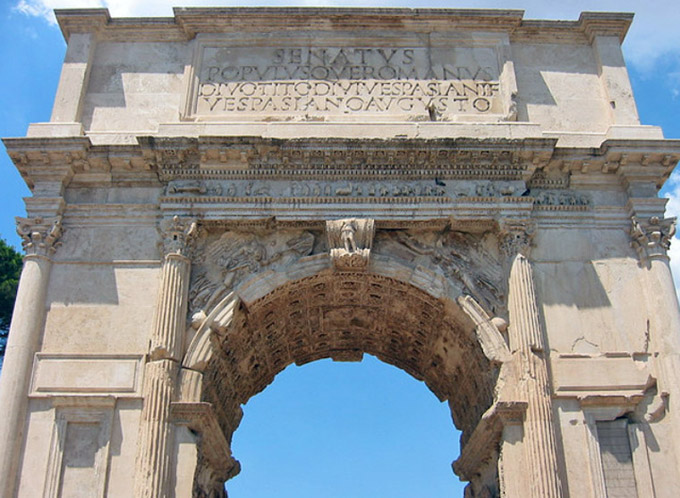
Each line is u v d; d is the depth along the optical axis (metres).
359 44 23.17
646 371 18.95
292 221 20.27
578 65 23.27
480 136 21.20
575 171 21.16
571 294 19.86
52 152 20.44
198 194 20.39
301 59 22.91
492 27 23.36
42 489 17.42
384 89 22.45
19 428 17.94
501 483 18.36
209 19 23.08
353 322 23.55
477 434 19.97
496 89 22.61
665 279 19.70
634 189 20.92
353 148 20.47
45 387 18.41
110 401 18.17
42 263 19.70
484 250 20.53
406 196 20.44
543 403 18.14
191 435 17.95
